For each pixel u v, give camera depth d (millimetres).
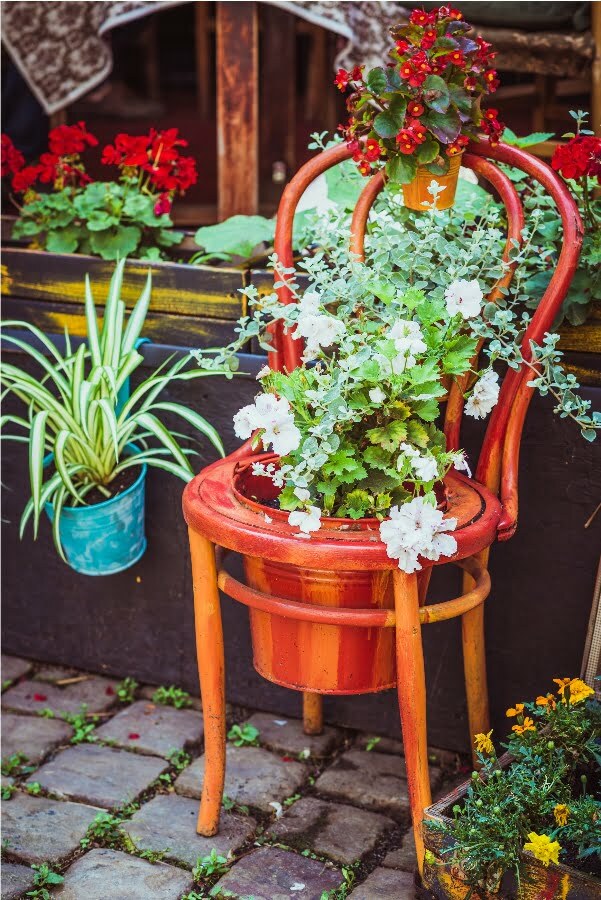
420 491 1902
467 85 1828
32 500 2270
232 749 2393
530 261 1987
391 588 1790
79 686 2658
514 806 1773
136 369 2451
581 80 3746
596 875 1757
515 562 2197
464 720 2336
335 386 1721
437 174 1868
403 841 2100
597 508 2084
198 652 2006
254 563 1849
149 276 2320
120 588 2594
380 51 2885
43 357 2332
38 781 2275
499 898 1738
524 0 2881
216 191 4992
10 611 2754
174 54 8000
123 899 1936
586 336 2031
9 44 3170
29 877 1991
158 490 2473
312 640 1839
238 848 2074
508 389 1941
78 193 2686
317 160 2043
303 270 2387
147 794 2246
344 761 2355
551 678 2240
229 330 2354
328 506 1790
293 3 2850
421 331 1859
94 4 3133
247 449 2104
